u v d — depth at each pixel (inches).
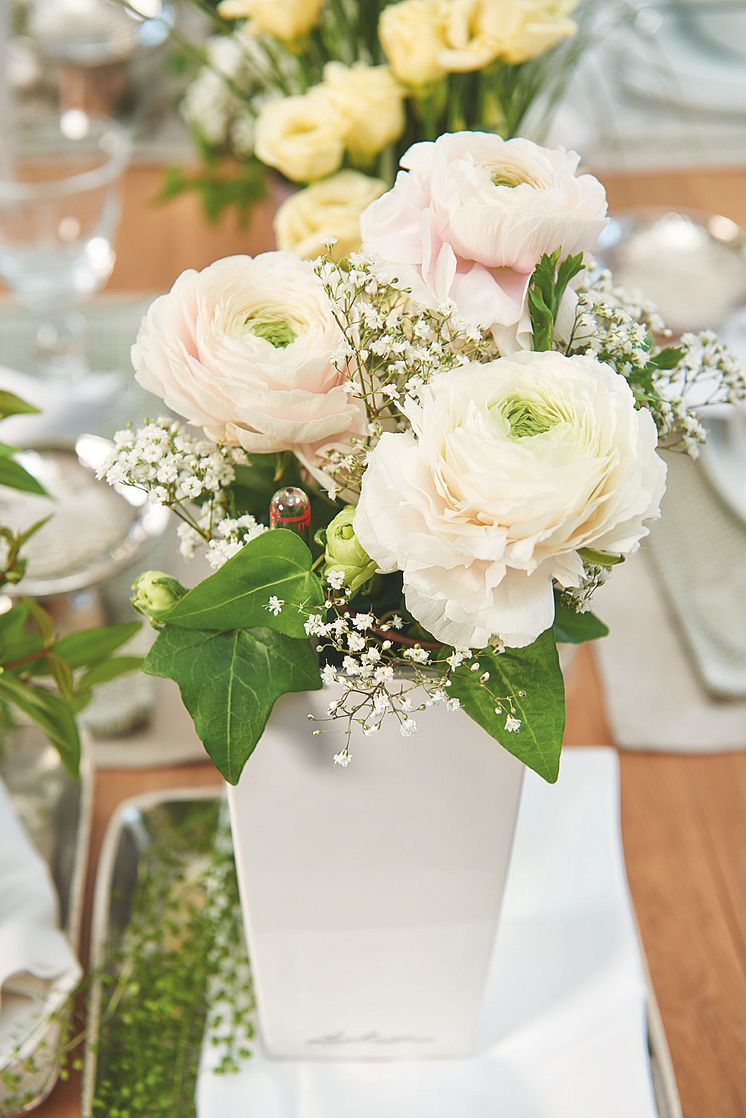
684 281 37.9
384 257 16.0
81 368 40.9
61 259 38.8
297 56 35.8
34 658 23.2
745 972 26.7
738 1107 24.4
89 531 32.5
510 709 16.4
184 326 16.2
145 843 27.7
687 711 31.6
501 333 16.2
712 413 35.6
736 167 50.0
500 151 16.6
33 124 41.3
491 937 21.2
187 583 33.5
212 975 25.0
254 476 18.5
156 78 52.9
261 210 46.9
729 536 35.7
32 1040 23.0
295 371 15.5
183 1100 23.5
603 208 16.1
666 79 51.8
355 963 21.6
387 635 16.7
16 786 28.6
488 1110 23.0
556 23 30.5
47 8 49.6
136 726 30.9
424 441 14.2
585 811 27.5
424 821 18.9
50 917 24.9
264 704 16.5
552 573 14.5
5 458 23.2
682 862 28.8
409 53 30.3
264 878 19.9
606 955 25.2
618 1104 22.9
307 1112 22.8
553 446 13.8
